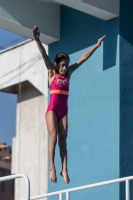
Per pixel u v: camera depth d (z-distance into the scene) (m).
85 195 18.27
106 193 17.67
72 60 19.64
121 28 18.31
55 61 13.82
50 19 20.00
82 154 18.70
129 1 18.64
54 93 13.76
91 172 18.31
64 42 20.02
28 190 12.80
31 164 28.14
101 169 18.03
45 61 13.66
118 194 17.33
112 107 18.09
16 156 29.00
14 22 19.00
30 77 26.27
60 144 13.57
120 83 18.00
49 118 13.59
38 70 25.91
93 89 18.80
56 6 20.23
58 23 20.22
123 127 17.81
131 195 17.48
